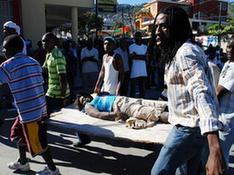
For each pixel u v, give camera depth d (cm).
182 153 275
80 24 4438
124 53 921
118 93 611
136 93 1071
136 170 505
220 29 4434
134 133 467
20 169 497
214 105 240
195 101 245
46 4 1830
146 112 519
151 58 297
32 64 443
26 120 438
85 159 546
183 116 271
